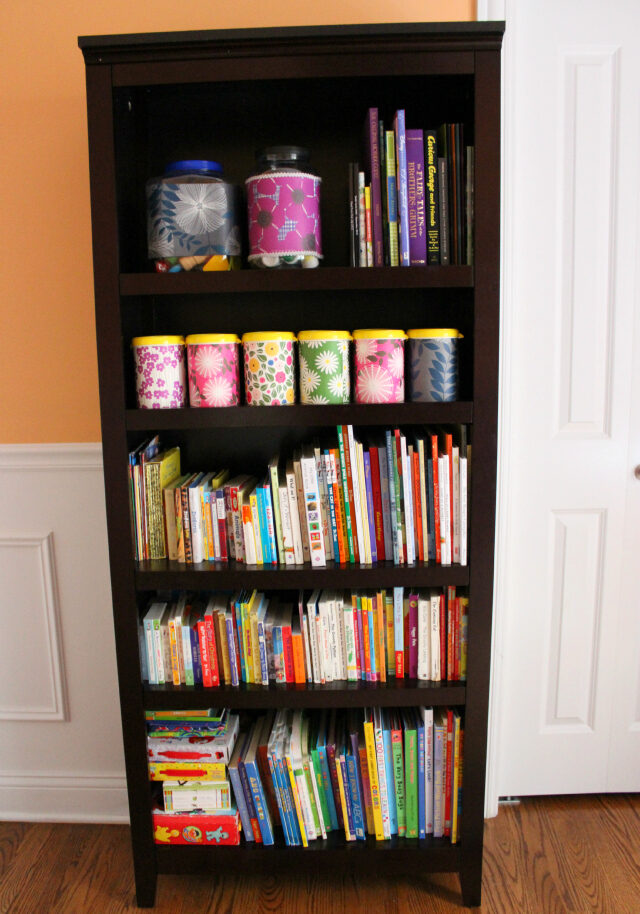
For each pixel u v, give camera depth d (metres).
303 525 1.34
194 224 1.27
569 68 1.52
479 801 1.38
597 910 1.40
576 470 1.65
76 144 1.52
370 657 1.37
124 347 1.28
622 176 1.55
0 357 1.60
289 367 1.30
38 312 1.58
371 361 1.28
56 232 1.55
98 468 1.61
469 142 1.26
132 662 1.34
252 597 1.43
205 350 1.27
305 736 1.46
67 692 1.70
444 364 1.28
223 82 1.29
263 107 1.45
